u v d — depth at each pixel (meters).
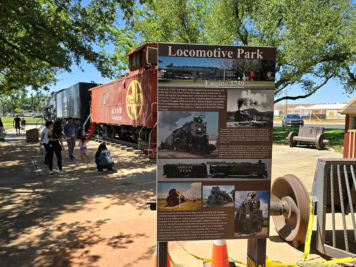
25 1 9.21
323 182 3.45
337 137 18.16
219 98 2.64
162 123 2.60
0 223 4.61
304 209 3.51
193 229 2.71
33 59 11.57
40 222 4.66
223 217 2.74
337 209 4.04
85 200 5.84
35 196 6.12
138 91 11.91
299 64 16.28
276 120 63.09
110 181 7.45
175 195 2.66
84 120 20.42
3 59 10.45
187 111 2.62
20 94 27.14
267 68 2.68
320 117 69.69
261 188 2.75
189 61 2.58
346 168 3.64
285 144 15.71
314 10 15.98
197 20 22.80
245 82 2.66
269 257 3.55
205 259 3.45
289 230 3.95
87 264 3.37
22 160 10.87
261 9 17.64
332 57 17.80
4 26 9.20
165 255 2.76
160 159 2.62
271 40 17.83
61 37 10.38
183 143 2.63
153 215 4.99
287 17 16.34
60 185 7.04
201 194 2.69
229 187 2.71
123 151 13.20
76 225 4.54
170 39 22.08
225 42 19.23
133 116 12.51
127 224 4.59
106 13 10.91
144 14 24.33
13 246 3.82
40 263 3.38
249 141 2.70
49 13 11.02
